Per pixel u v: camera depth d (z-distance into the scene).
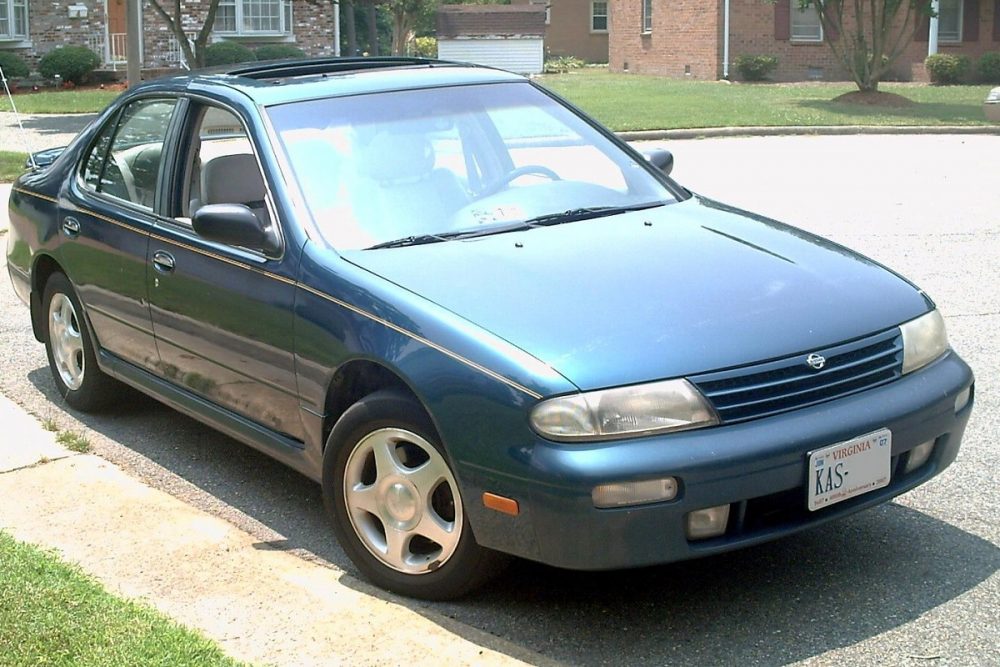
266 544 4.64
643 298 3.98
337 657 3.62
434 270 4.21
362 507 4.18
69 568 4.06
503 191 4.93
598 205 4.96
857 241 10.09
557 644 3.78
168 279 5.09
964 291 8.28
